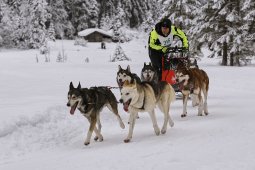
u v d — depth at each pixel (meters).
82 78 18.69
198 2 30.45
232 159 4.84
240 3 26.19
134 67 27.56
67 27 60.25
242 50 26.53
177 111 9.27
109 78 18.66
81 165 5.08
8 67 28.42
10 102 10.39
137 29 69.06
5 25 51.12
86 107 6.63
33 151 6.35
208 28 27.30
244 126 6.96
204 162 4.77
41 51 45.09
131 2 68.88
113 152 5.73
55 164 5.28
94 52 47.78
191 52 28.42
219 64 28.41
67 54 45.19
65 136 7.31
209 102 10.52
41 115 8.20
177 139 6.30
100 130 7.36
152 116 6.77
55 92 12.81
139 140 6.50
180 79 8.27
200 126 7.28
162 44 9.65
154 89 6.71
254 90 12.96
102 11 68.00
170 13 31.23
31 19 50.12
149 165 4.80
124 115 9.16
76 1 61.69
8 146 6.51
